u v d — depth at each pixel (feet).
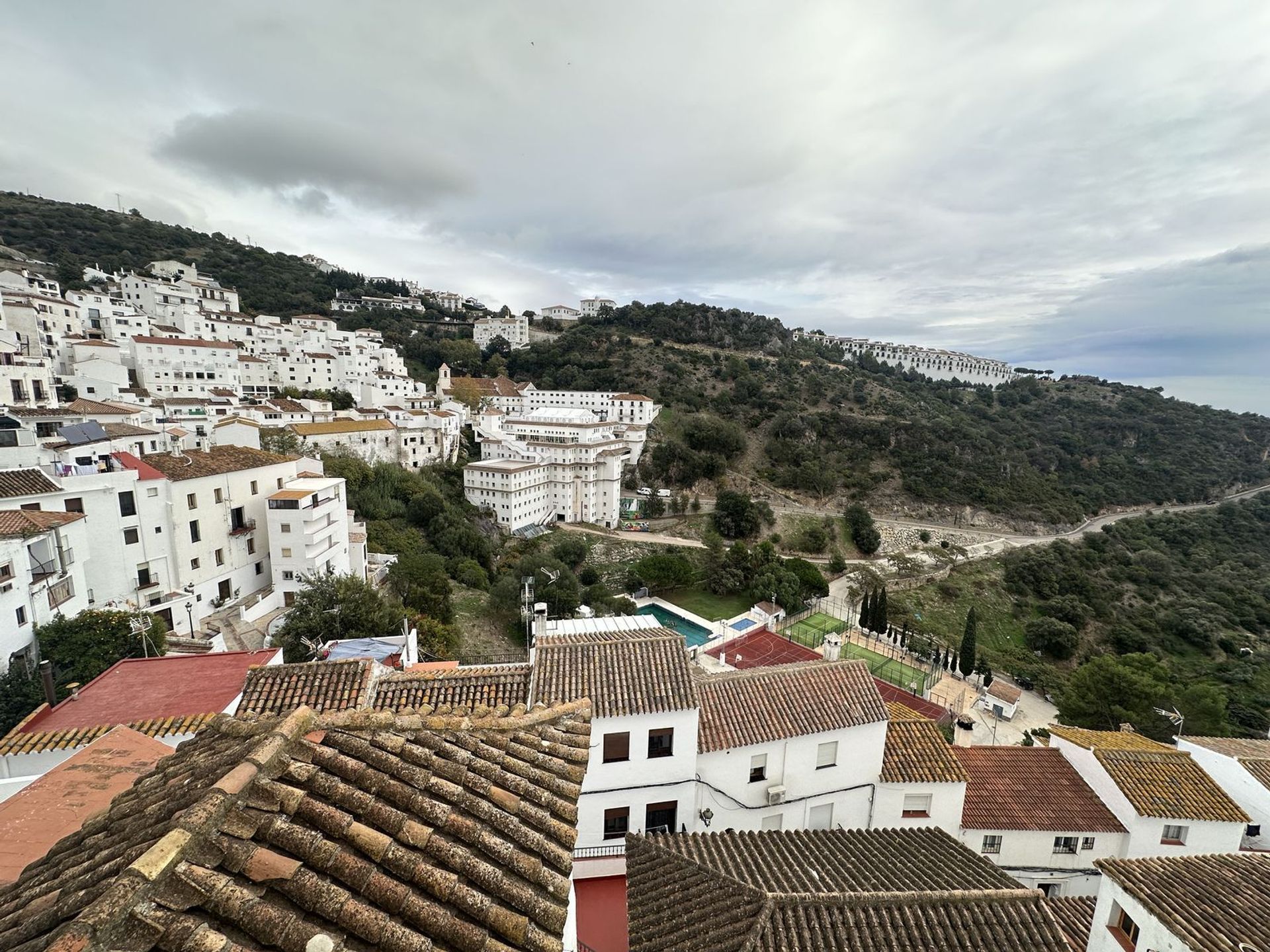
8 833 27.45
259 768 15.53
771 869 43.29
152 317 311.88
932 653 187.42
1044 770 77.00
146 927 11.08
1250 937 35.01
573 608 189.37
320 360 331.36
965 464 377.71
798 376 468.75
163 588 116.88
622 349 485.56
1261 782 68.23
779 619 215.92
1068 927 49.98
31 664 78.38
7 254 334.65
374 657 91.86
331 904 13.10
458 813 17.69
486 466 276.41
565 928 18.06
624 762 58.13
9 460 101.09
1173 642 240.32
